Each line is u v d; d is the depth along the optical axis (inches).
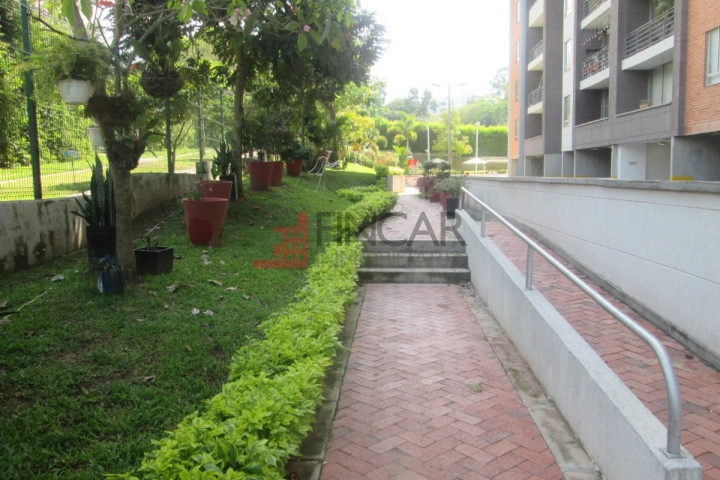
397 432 142.9
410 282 322.0
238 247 304.7
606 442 120.0
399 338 220.7
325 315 178.9
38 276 221.8
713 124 604.1
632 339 192.7
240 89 424.2
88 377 144.0
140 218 350.0
